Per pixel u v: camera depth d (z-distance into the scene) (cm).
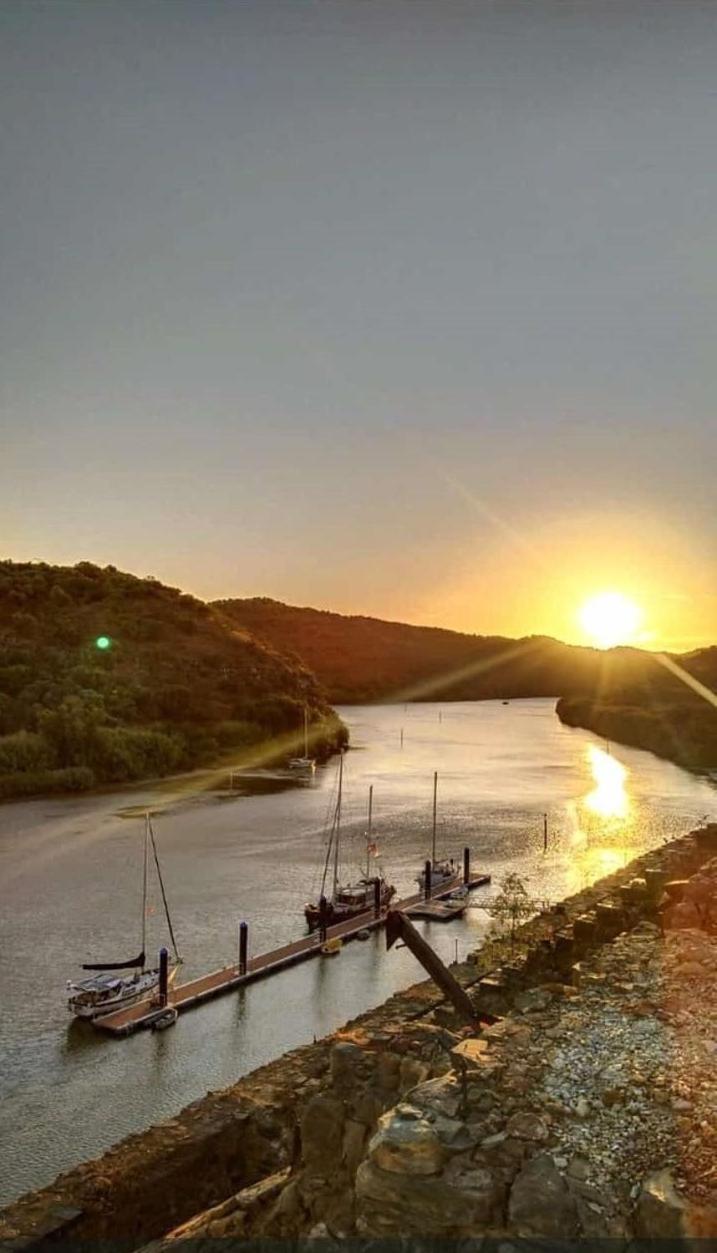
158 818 7794
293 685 15012
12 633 13788
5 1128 2755
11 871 5797
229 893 5341
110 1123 2792
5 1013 3609
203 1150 1748
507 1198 865
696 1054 1096
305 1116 1148
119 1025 3434
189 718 12406
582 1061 1085
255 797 9038
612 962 1461
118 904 5084
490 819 7856
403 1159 902
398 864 6134
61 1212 1603
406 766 11919
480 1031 1168
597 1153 907
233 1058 3262
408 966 4197
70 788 9269
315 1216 1066
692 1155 886
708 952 1480
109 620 15062
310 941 4438
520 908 3750
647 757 13225
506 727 19062
